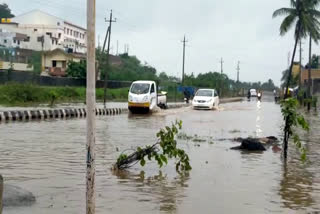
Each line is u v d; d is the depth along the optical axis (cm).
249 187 984
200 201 856
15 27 9369
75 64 6875
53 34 9981
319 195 929
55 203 813
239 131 2227
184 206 820
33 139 1703
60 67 7606
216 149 1559
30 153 1366
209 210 799
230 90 10188
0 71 5056
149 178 1050
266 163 1299
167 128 1120
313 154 1500
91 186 614
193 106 4178
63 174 1069
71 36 10938
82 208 784
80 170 1120
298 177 1109
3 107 3553
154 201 848
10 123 2345
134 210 786
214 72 9681
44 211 760
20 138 1725
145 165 1212
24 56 7600
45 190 909
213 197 889
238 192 936
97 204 818
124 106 4466
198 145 1647
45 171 1099
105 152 1426
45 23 10138
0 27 9081
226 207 821
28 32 9144
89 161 613
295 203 862
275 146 1670
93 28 600
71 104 4409
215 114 3566
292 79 8469
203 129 2291
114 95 6294
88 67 604
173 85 7825
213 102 4203
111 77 7706
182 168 1141
